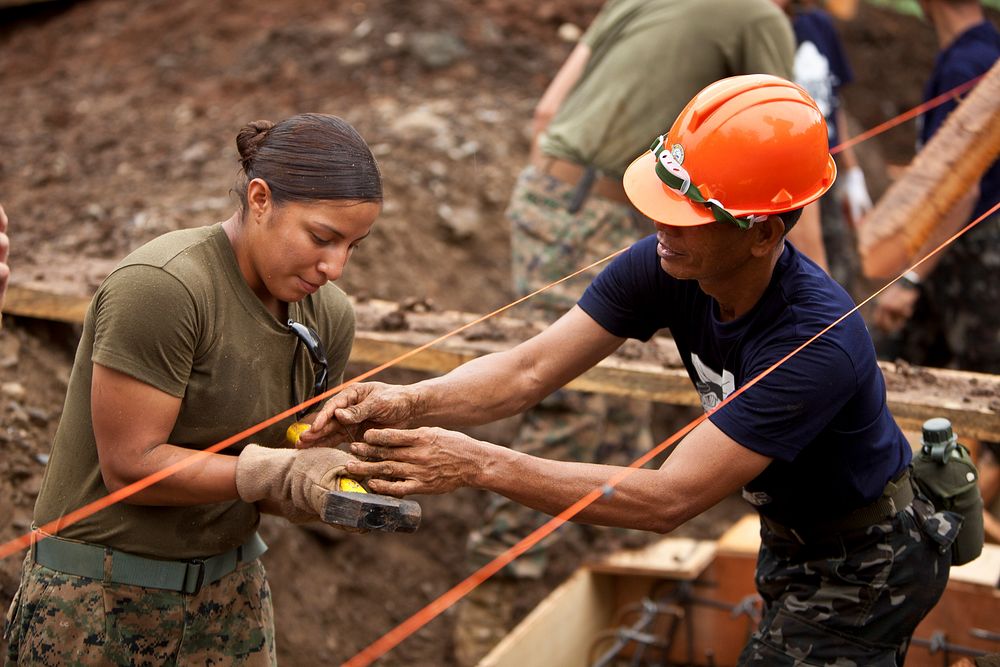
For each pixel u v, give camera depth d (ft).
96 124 19.61
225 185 17.02
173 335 6.57
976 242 13.92
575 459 12.53
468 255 17.63
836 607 7.78
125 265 6.63
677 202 6.81
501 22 22.72
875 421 7.36
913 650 12.29
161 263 6.61
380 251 16.60
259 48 21.54
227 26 22.59
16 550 10.16
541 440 12.48
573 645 13.16
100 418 6.66
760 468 6.93
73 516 7.04
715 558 13.61
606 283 7.95
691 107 6.95
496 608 12.97
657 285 7.73
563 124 12.80
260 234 6.78
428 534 14.64
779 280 7.10
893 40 28.63
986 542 14.75
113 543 7.09
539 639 12.26
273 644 8.09
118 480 6.79
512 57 21.70
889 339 15.71
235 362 6.97
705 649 13.53
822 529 7.70
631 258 7.85
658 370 10.77
